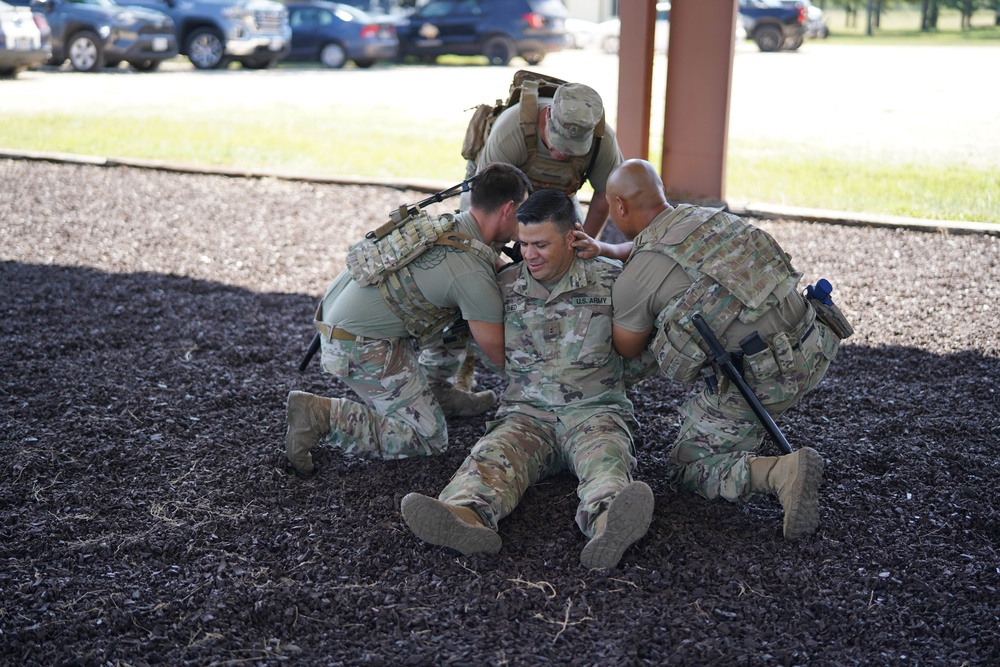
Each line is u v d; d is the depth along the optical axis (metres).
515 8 19.58
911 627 2.65
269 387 4.37
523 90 3.88
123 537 3.11
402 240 3.32
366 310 3.41
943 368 4.56
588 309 3.26
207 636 2.63
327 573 2.93
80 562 2.99
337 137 11.04
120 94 14.29
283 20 18.81
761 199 8.05
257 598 2.79
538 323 3.29
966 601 2.76
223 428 3.94
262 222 7.54
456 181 8.65
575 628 2.66
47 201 8.10
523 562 2.96
